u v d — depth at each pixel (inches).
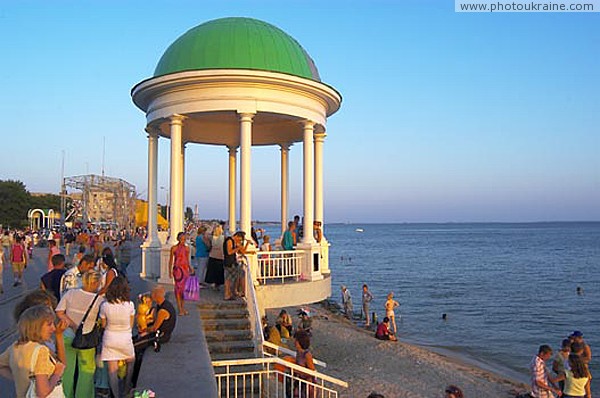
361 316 1269.7
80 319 236.5
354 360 763.4
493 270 2348.7
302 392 356.8
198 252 516.4
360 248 4372.5
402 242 5423.2
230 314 411.5
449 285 1852.9
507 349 941.8
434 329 1125.1
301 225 615.2
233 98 486.9
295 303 494.6
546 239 5378.9
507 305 1412.4
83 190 1804.9
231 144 710.5
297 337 372.2
